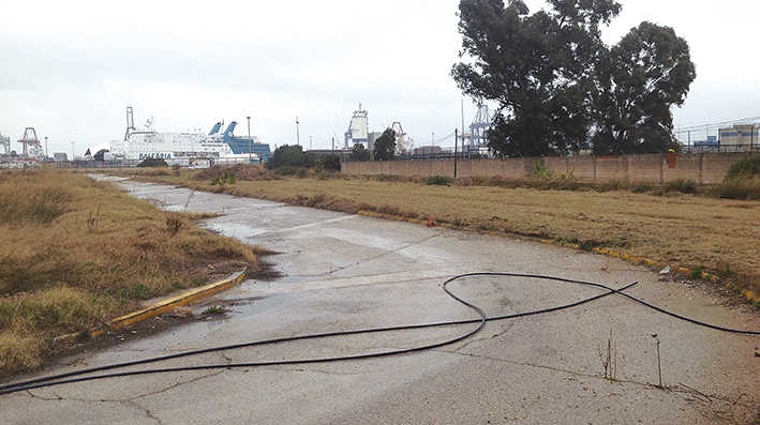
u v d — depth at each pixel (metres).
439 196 26.06
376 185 38.69
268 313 7.60
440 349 5.91
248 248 12.02
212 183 40.03
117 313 7.15
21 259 8.82
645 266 9.69
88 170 83.19
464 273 9.90
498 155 52.00
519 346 5.92
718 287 8.01
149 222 15.09
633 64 47.72
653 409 4.32
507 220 15.62
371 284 9.31
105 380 5.18
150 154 99.81
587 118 46.31
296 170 61.81
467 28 47.28
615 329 6.42
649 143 46.62
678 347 5.74
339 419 4.27
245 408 4.52
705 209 18.58
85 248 10.25
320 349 6.00
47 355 5.82
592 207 19.64
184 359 5.75
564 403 4.46
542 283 8.88
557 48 45.69
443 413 4.33
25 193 18.55
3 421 4.32
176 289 8.56
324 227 17.00
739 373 5.01
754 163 24.69
